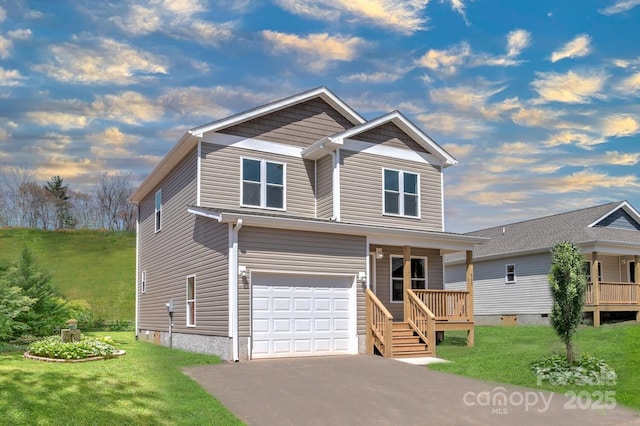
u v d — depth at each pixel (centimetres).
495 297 3070
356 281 1681
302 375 1241
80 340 1393
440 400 1016
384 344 1577
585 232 2683
